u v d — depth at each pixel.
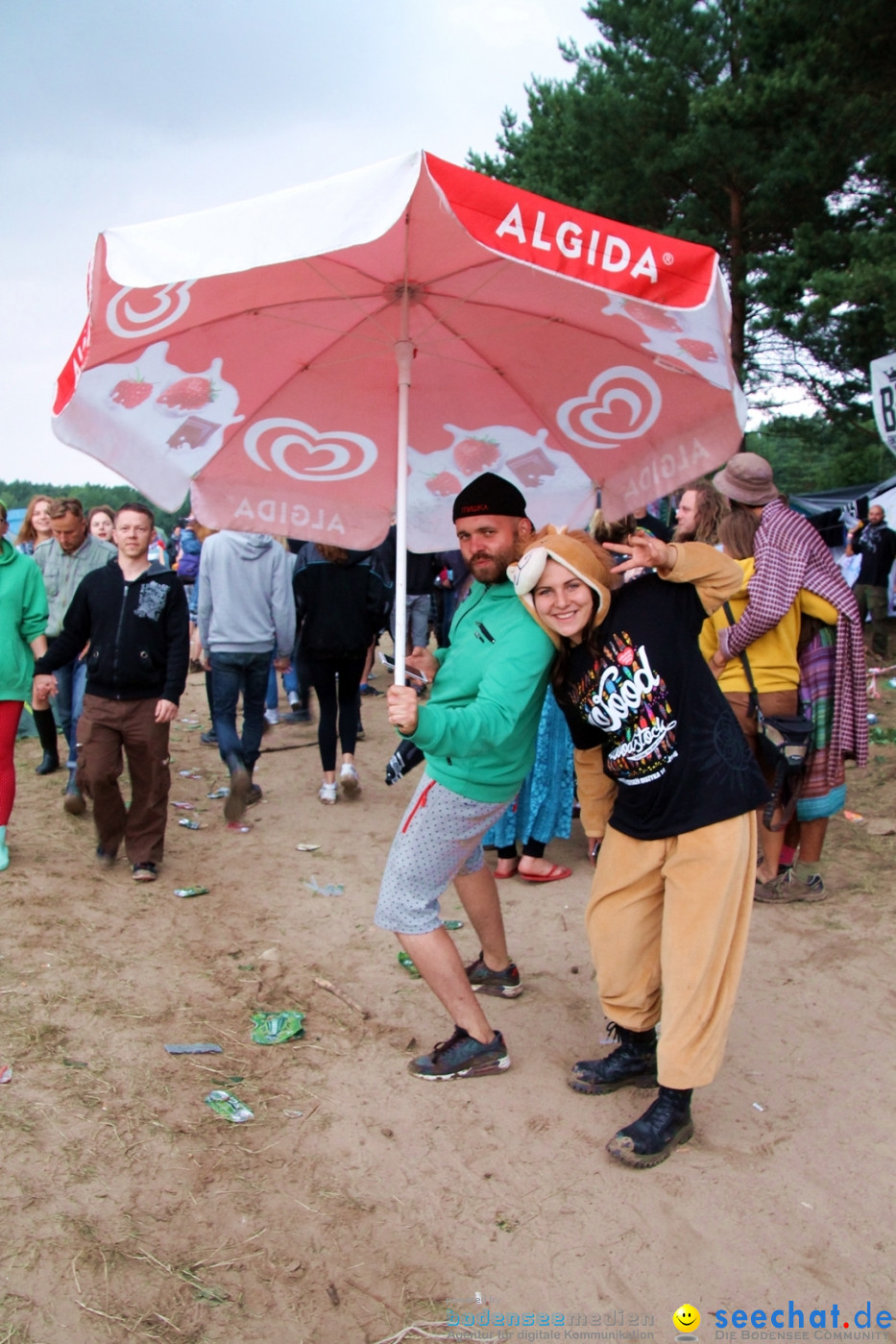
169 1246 2.49
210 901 4.73
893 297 13.67
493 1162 2.87
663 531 4.99
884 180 16.55
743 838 2.74
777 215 17.08
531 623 2.86
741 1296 2.40
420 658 3.12
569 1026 3.64
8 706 4.86
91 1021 3.53
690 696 2.73
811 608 4.48
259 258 2.19
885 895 4.74
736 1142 2.97
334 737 6.30
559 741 4.85
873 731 7.99
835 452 33.53
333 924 4.51
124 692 4.79
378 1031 3.59
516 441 3.64
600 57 18.83
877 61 14.40
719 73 17.39
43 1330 2.21
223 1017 3.64
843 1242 2.57
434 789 3.00
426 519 3.78
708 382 2.76
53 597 6.52
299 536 3.66
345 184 2.18
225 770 7.15
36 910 4.44
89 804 6.15
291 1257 2.48
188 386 3.18
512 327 3.12
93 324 2.63
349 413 3.54
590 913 3.05
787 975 3.99
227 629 5.89
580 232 2.29
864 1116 3.09
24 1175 2.70
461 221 2.18
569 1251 2.53
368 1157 2.88
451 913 4.69
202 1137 2.93
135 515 4.76
